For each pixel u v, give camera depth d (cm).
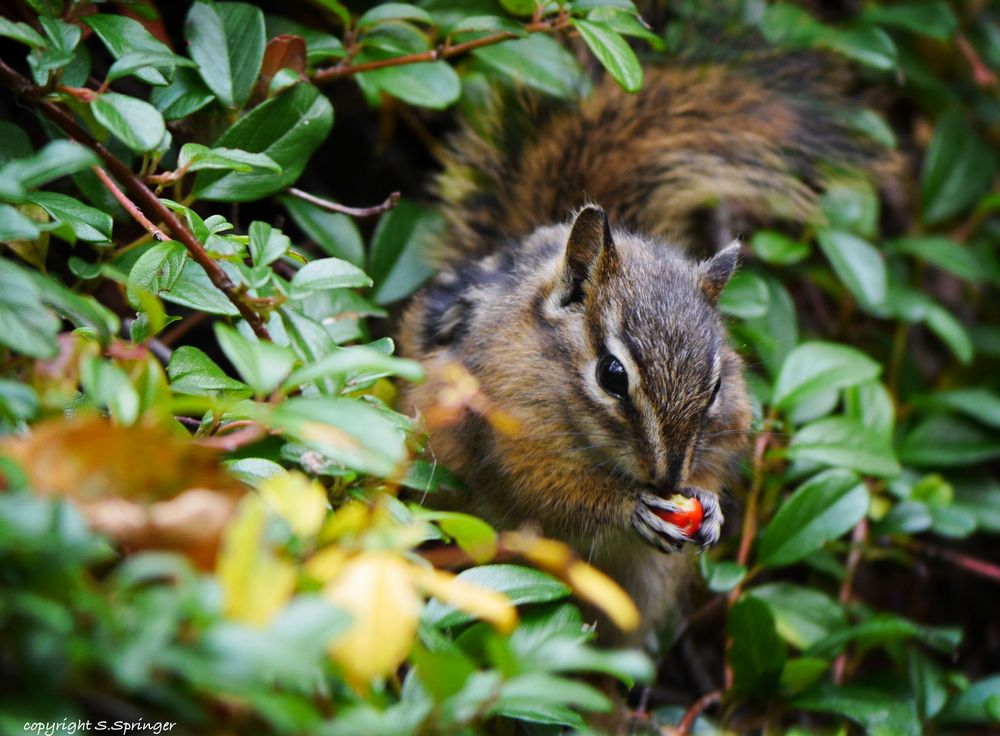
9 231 485
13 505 364
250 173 729
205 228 617
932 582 1220
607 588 473
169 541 424
